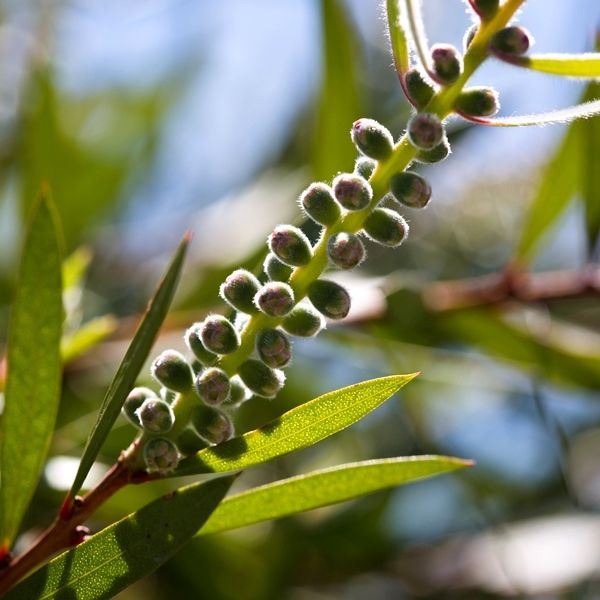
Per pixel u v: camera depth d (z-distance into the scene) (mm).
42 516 529
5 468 418
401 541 683
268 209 721
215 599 603
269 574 609
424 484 714
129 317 688
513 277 607
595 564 659
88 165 738
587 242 594
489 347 612
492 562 678
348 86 638
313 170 642
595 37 540
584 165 584
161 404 399
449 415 751
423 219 789
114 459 547
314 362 736
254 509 420
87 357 596
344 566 665
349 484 418
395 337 615
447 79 391
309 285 402
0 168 757
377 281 615
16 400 419
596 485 742
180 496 404
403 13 394
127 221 777
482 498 670
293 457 695
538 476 733
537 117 394
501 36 391
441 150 398
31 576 404
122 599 616
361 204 395
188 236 409
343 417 400
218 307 635
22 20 813
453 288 612
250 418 670
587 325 756
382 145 398
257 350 400
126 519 405
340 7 637
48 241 422
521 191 799
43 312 422
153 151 806
